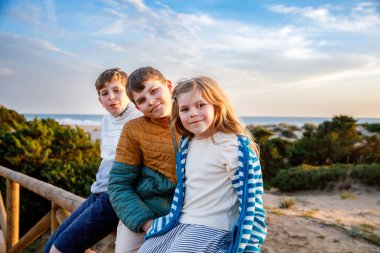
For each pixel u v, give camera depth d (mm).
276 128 41062
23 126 7605
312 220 5512
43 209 6523
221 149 1262
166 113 1473
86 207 1805
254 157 1230
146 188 1469
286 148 17969
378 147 17547
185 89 1272
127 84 1484
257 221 1180
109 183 1508
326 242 4516
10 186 3752
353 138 18344
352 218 6941
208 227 1210
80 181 6797
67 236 1624
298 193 13469
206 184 1275
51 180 6633
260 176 1229
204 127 1263
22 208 6309
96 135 24797
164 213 1438
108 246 4012
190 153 1350
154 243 1277
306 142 18234
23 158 6863
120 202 1438
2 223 4109
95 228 1637
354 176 13211
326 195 12641
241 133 1292
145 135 1486
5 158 6730
